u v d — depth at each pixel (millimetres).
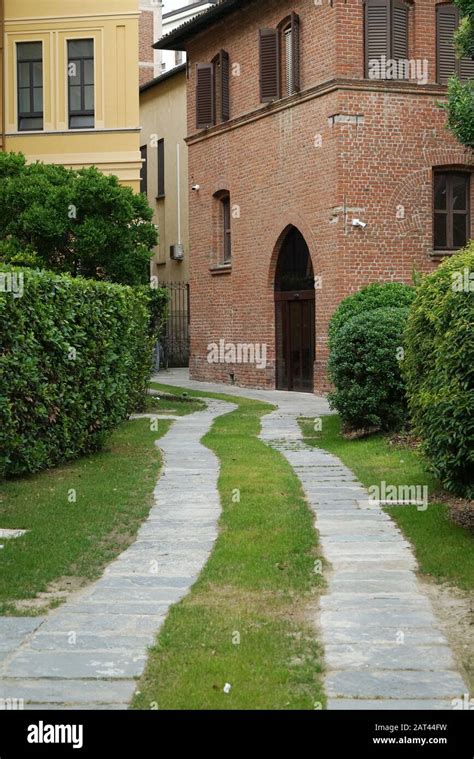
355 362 13844
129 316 14258
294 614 6074
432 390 8305
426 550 7547
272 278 24484
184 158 34312
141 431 15477
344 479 10852
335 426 15867
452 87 17781
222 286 26859
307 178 22328
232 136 25875
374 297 16375
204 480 10734
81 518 8719
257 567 7105
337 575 6969
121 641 5539
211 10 25500
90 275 19781
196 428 15977
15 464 10539
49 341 11039
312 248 22234
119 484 10438
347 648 5434
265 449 13188
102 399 12836
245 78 25219
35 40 26188
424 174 21562
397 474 10922
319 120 21719
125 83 26062
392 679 4996
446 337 7934
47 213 18641
